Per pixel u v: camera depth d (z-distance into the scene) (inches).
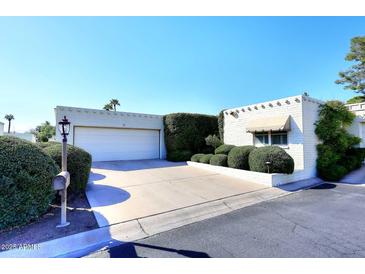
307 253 128.6
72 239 143.4
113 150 578.6
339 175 379.6
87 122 536.4
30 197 160.9
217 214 204.7
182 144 616.4
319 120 417.1
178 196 255.9
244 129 519.8
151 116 641.0
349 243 141.3
